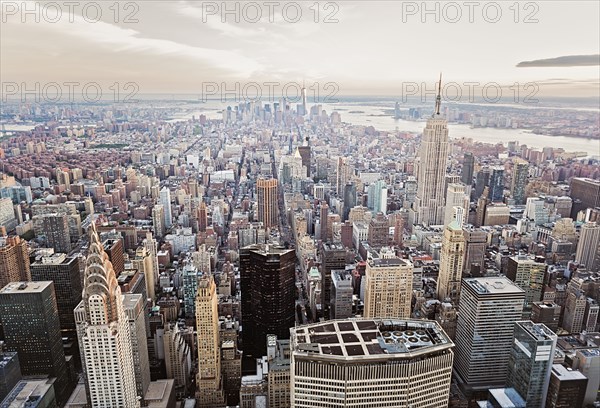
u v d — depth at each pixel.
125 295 165.00
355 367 103.44
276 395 159.25
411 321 119.62
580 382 151.25
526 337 154.75
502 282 181.50
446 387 111.12
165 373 180.62
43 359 171.75
